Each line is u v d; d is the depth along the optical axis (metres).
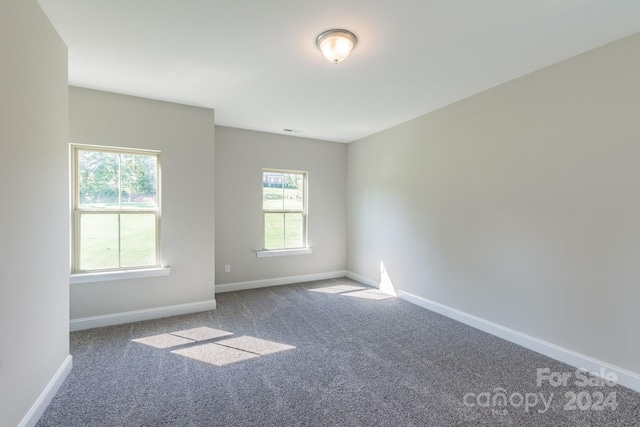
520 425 1.65
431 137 3.49
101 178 3.01
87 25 1.87
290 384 2.02
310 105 3.32
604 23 1.84
